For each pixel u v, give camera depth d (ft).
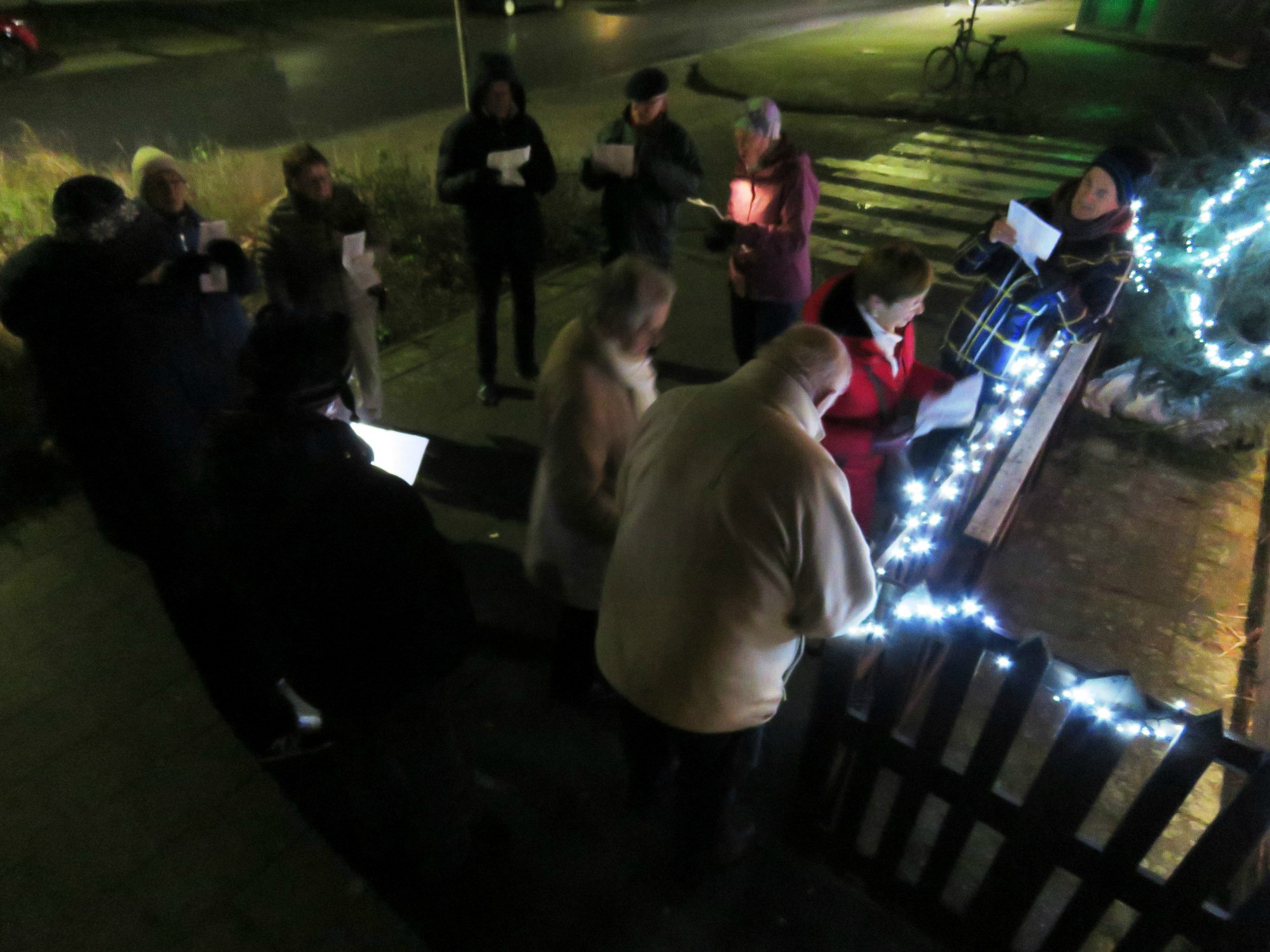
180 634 8.16
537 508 8.25
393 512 5.80
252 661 6.59
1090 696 5.54
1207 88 43.88
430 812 7.39
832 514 5.27
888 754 7.00
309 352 5.22
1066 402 11.37
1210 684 10.69
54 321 8.11
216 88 40.73
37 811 8.67
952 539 9.60
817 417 5.71
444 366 17.16
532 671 10.36
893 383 8.36
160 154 11.30
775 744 9.58
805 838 8.30
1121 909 8.02
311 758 9.16
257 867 8.19
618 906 7.97
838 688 6.90
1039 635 5.68
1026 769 9.41
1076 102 40.91
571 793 8.97
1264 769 5.09
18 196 20.83
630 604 6.07
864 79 45.09
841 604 5.52
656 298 6.88
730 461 5.30
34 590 11.42
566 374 7.22
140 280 8.54
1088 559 12.65
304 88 41.22
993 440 9.75
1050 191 28.25
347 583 5.71
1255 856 8.07
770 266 12.55
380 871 8.16
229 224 21.30
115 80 41.70
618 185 13.89
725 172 29.50
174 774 9.04
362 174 25.29
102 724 9.61
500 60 12.58
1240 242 15.38
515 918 7.84
